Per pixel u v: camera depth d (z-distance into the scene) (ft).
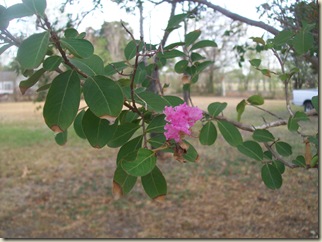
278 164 6.19
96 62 3.88
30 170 24.39
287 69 10.26
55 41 3.46
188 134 3.89
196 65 7.07
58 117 3.58
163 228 15.99
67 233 15.72
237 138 5.18
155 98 4.42
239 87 64.28
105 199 19.21
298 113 5.91
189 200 18.69
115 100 3.61
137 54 4.19
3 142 32.71
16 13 3.44
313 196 17.87
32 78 4.10
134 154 3.79
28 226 16.40
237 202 18.21
